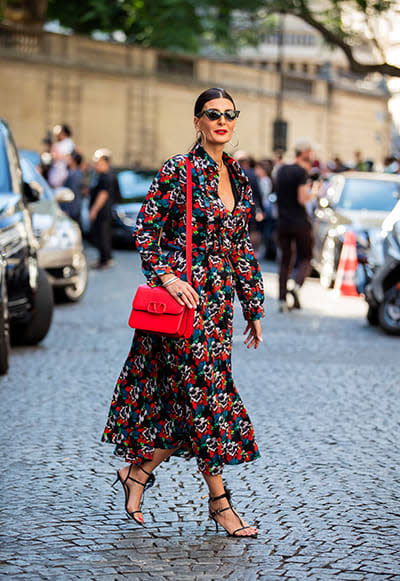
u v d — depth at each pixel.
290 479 6.17
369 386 9.34
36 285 10.87
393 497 5.84
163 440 5.00
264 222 24.38
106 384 9.09
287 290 14.94
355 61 30.38
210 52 54.41
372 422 7.83
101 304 15.38
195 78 50.97
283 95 56.12
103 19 44.75
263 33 43.16
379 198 18.61
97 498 5.68
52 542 4.90
